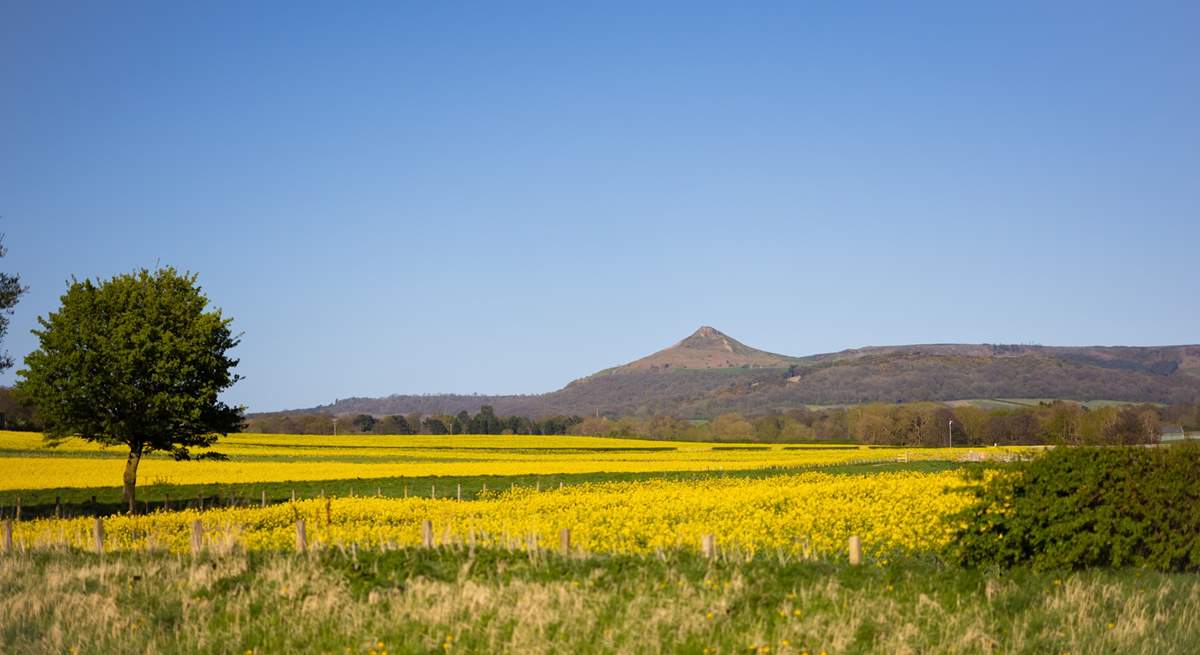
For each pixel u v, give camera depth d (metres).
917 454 87.06
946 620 14.34
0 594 17.59
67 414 42.38
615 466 68.75
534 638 13.61
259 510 36.59
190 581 17.41
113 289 44.84
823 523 29.00
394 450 89.06
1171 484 18.09
